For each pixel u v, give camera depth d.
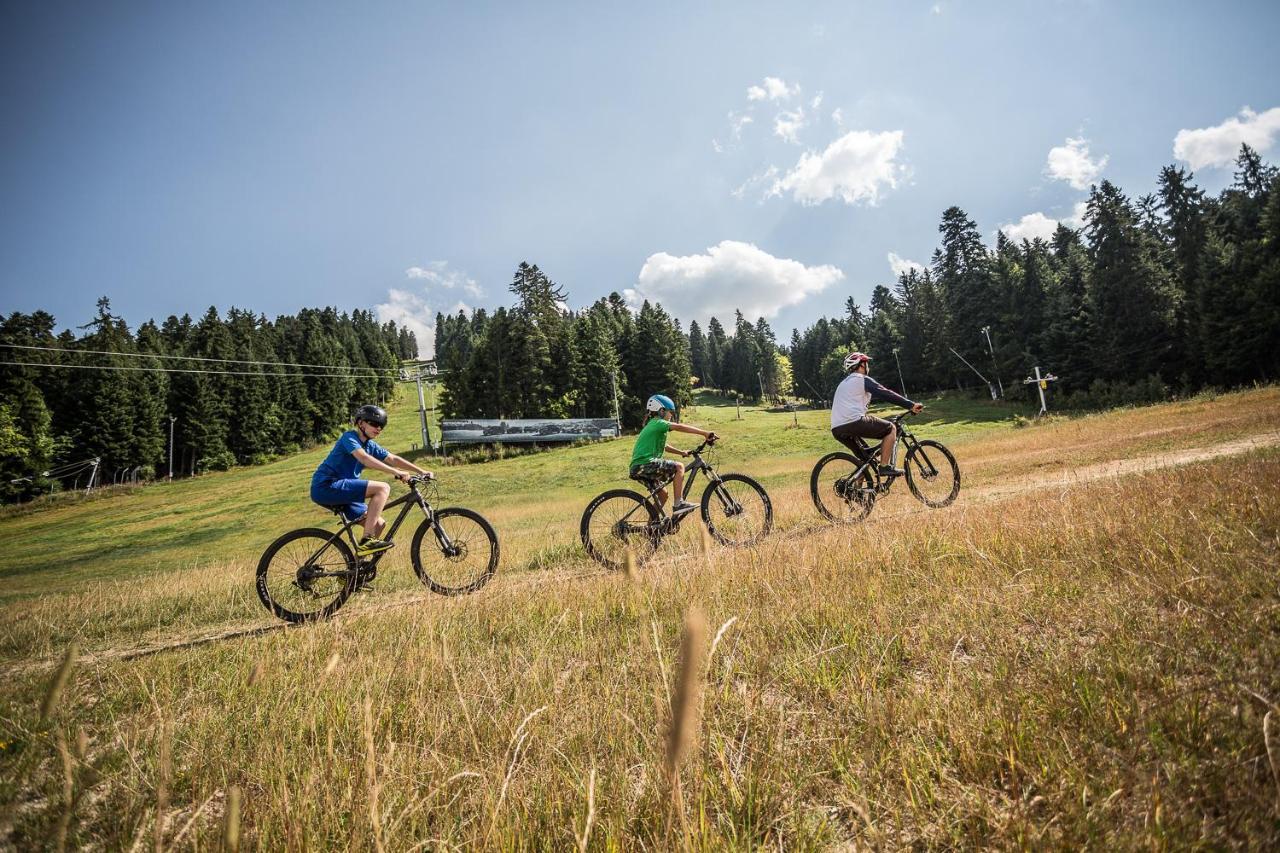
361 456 5.60
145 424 77.94
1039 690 2.23
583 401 78.31
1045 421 48.97
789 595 3.85
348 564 5.61
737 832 1.70
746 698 2.38
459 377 78.81
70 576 25.00
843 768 1.97
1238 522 3.93
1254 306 45.00
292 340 120.69
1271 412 16.50
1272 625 2.40
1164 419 22.94
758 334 147.25
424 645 3.73
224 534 41.00
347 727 2.68
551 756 2.20
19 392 69.69
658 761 1.91
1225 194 60.34
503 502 39.50
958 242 70.44
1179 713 1.90
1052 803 1.65
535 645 3.58
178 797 2.34
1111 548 3.91
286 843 1.82
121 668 4.09
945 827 1.64
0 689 3.77
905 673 2.65
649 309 91.19
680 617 3.71
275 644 4.38
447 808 1.95
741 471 39.12
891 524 6.05
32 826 2.11
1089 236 57.66
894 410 65.50
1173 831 1.42
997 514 5.62
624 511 6.62
